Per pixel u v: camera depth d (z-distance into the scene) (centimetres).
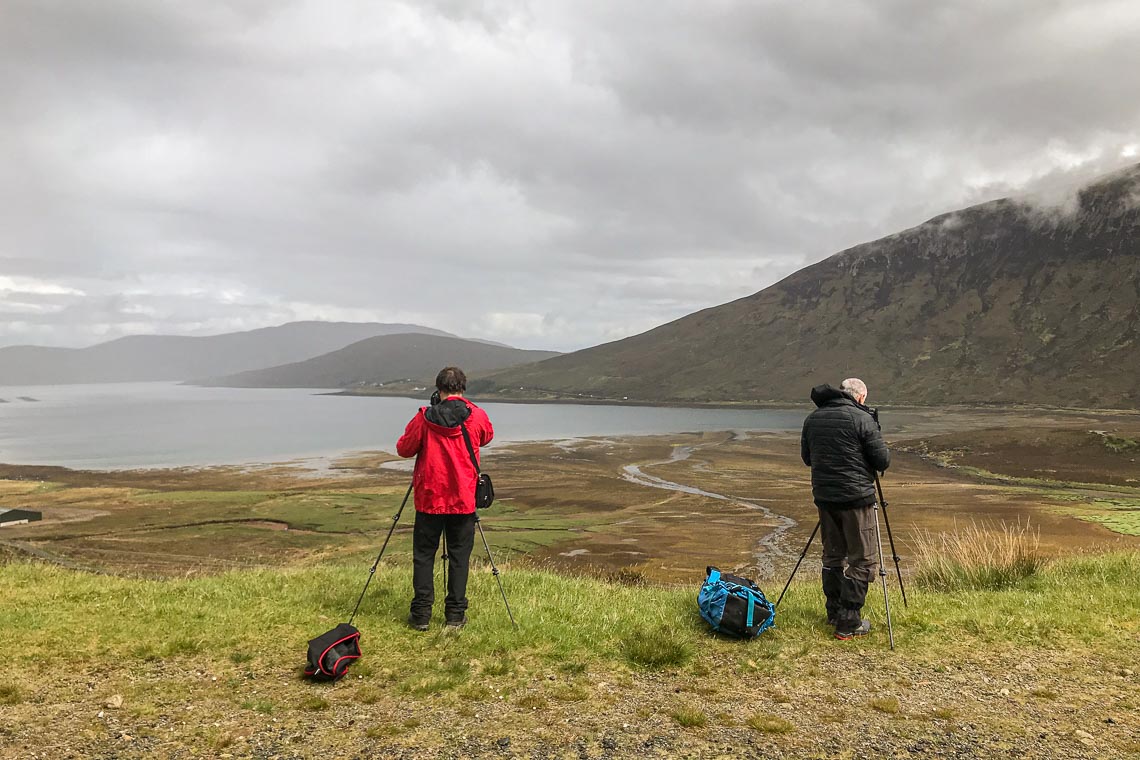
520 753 464
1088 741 495
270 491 7956
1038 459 10444
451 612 725
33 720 493
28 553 3925
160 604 816
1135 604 873
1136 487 8331
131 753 452
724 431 18125
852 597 738
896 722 529
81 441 16612
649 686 598
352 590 911
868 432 738
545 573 1174
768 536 4903
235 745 468
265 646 673
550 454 12381
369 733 489
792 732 507
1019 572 1132
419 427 718
